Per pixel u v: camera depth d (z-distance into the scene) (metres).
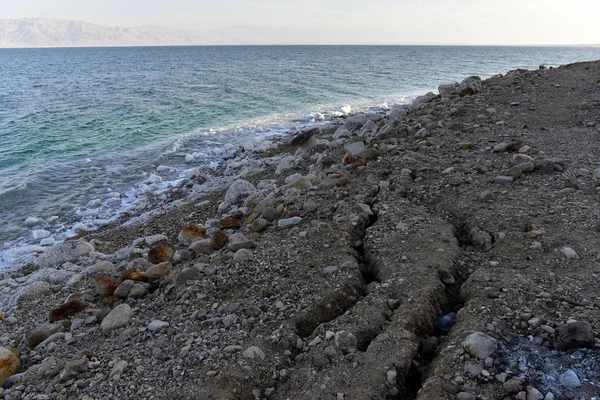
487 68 57.84
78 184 13.02
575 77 14.09
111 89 39.00
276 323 4.14
